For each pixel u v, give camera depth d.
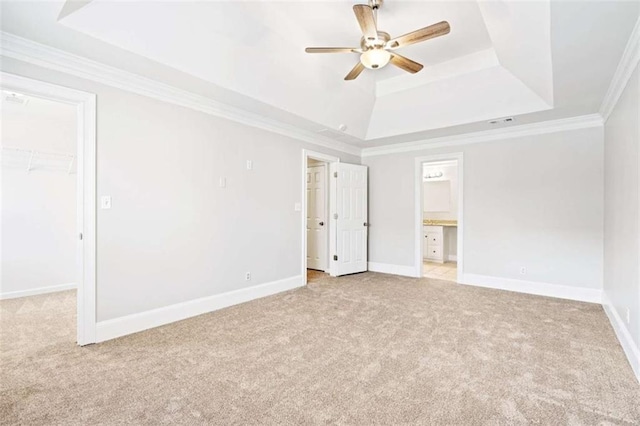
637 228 2.19
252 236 3.98
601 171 3.81
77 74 2.55
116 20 2.22
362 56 2.84
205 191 3.46
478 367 2.25
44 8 1.94
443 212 7.44
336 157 5.31
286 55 3.16
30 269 4.27
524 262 4.33
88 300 2.62
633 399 1.86
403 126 4.68
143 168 2.96
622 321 2.65
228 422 1.67
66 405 1.80
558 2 1.79
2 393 1.92
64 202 4.55
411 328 2.99
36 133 4.36
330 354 2.45
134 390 1.95
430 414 1.73
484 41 3.34
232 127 3.73
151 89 2.98
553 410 1.76
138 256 2.92
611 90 2.99
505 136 4.46
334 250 5.31
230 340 2.71
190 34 2.54
